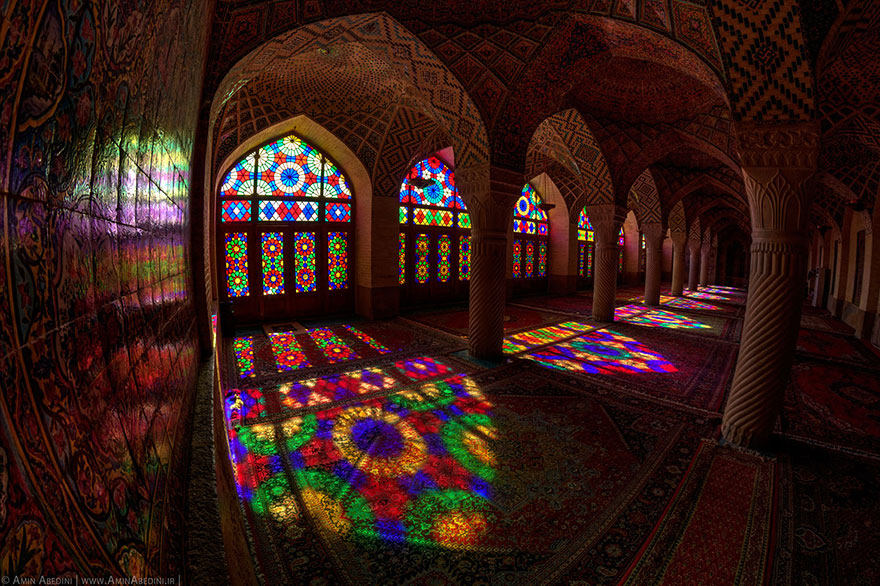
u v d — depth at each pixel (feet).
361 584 4.77
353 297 22.40
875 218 17.49
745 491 6.57
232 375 11.90
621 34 10.45
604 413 9.55
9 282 0.68
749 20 7.55
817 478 6.95
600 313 20.84
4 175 0.66
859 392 11.32
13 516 0.63
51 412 0.86
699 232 39.96
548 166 29.73
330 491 6.48
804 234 7.72
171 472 2.21
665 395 10.74
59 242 0.96
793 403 10.49
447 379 11.78
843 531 5.70
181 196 4.14
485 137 12.41
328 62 14.20
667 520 5.87
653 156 19.30
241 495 6.34
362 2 9.72
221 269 18.70
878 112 12.75
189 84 3.99
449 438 8.27
